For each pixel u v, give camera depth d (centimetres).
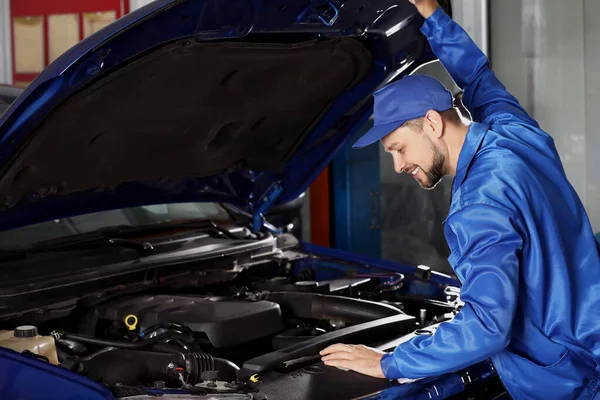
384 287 297
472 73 229
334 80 236
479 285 168
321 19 204
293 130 261
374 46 232
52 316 227
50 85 175
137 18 167
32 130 189
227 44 194
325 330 254
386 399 182
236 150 257
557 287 181
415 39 238
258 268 306
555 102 509
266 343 242
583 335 183
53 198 234
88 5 664
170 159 245
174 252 269
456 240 179
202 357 205
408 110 184
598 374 187
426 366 174
